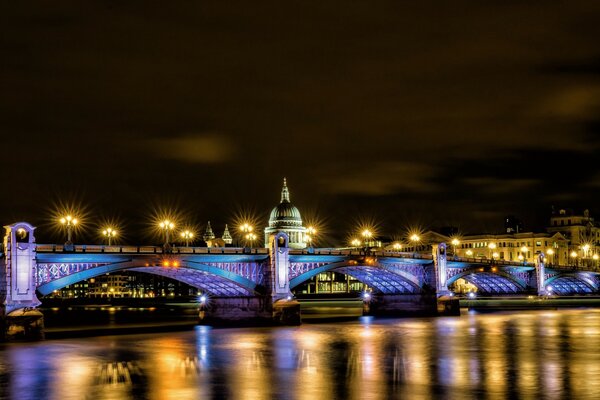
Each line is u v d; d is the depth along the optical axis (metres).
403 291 173.00
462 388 62.91
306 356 85.81
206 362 81.12
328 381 67.25
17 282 101.06
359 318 159.75
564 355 85.31
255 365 78.50
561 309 190.38
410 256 164.88
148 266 117.38
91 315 197.88
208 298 144.00
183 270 123.69
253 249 133.25
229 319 139.50
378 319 154.62
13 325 100.38
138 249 117.44
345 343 100.06
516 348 92.94
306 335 112.81
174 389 64.06
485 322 140.88
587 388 62.66
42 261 106.12
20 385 67.12
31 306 102.06
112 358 85.12
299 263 142.38
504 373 71.25
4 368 77.38
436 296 168.50
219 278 130.75
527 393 60.53
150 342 103.31
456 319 151.50
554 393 60.50
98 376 71.81
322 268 145.38
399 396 59.56
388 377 69.25
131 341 105.06
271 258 134.00
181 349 94.00
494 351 89.81
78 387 65.81
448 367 75.69
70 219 113.94
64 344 99.94
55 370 75.81
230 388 64.12
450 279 180.38
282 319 132.62
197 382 67.50
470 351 89.88
